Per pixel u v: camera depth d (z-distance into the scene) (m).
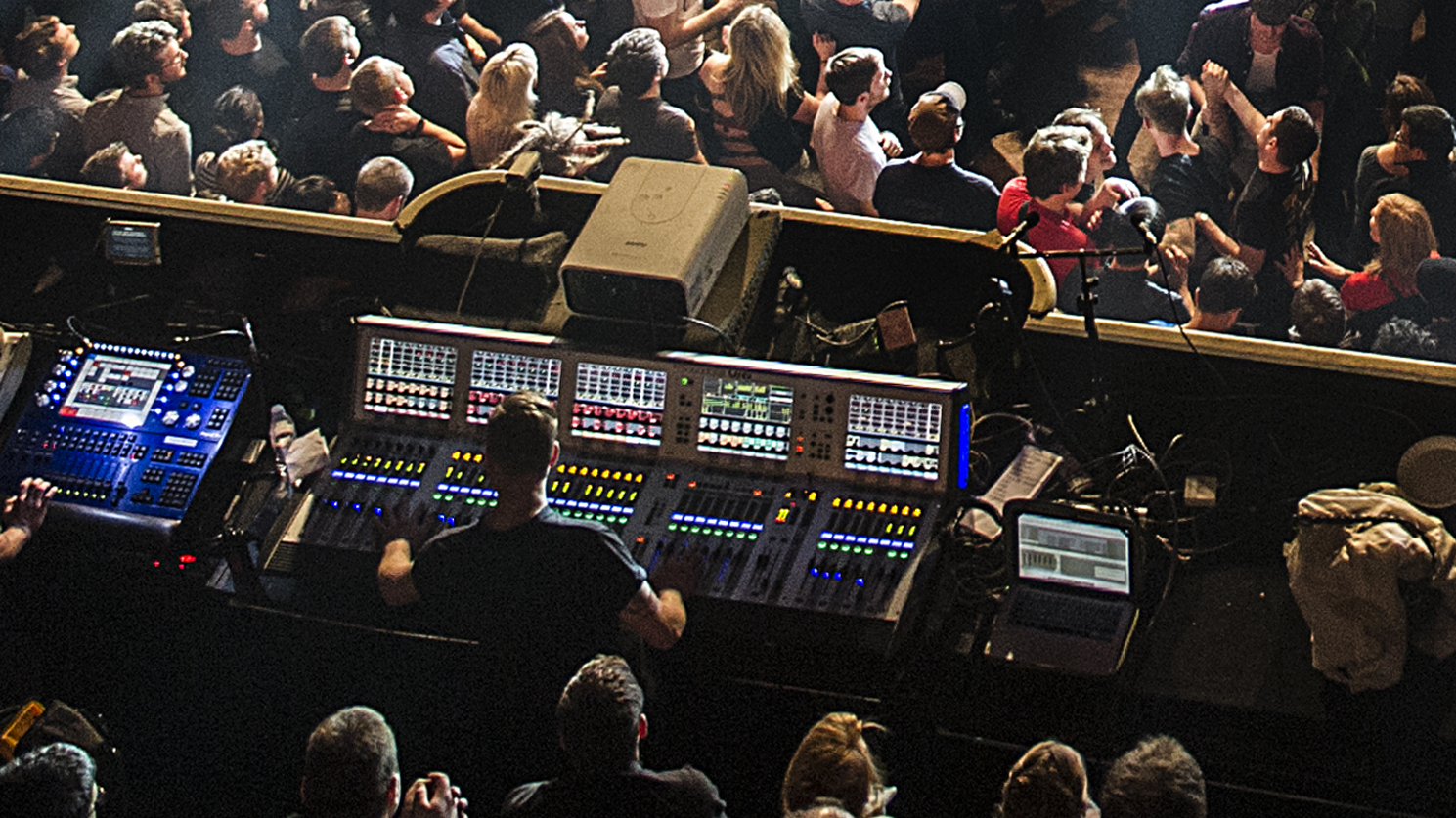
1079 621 8.17
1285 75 13.09
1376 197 12.80
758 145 14.12
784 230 9.91
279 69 14.35
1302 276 13.07
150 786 9.06
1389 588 8.33
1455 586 8.38
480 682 8.86
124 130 13.70
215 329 10.19
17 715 8.30
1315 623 8.49
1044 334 9.59
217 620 9.20
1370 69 14.27
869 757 6.87
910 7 13.86
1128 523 8.23
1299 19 13.00
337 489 9.25
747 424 9.04
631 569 7.88
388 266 10.32
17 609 9.38
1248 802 8.09
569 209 10.24
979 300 9.66
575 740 6.77
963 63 14.27
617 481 9.12
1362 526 8.48
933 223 12.11
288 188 12.70
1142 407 9.65
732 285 9.48
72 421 9.63
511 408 7.67
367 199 12.26
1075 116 12.54
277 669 9.12
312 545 9.02
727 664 8.53
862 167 13.16
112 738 9.16
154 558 9.14
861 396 8.91
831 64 12.78
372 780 6.59
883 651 8.33
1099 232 12.37
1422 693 8.41
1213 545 9.25
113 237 10.22
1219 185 13.30
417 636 8.82
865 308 9.77
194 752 9.12
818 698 8.46
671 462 9.14
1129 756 6.57
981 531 8.80
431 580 8.01
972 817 8.27
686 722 8.68
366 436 9.48
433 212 10.27
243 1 13.94
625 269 8.88
